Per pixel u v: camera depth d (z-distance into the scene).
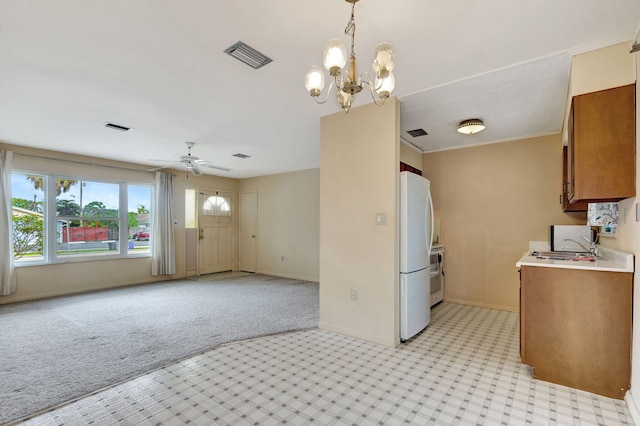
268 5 1.75
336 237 3.35
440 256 4.61
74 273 5.29
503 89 2.83
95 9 1.77
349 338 3.17
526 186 4.23
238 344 3.02
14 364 2.57
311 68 1.74
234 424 1.81
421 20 1.88
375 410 1.94
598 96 2.13
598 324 2.16
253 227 7.81
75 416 1.88
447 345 3.00
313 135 4.27
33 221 4.91
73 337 3.20
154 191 6.36
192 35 2.04
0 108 3.26
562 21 1.89
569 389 2.20
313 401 2.04
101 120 3.64
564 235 3.68
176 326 3.55
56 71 2.50
